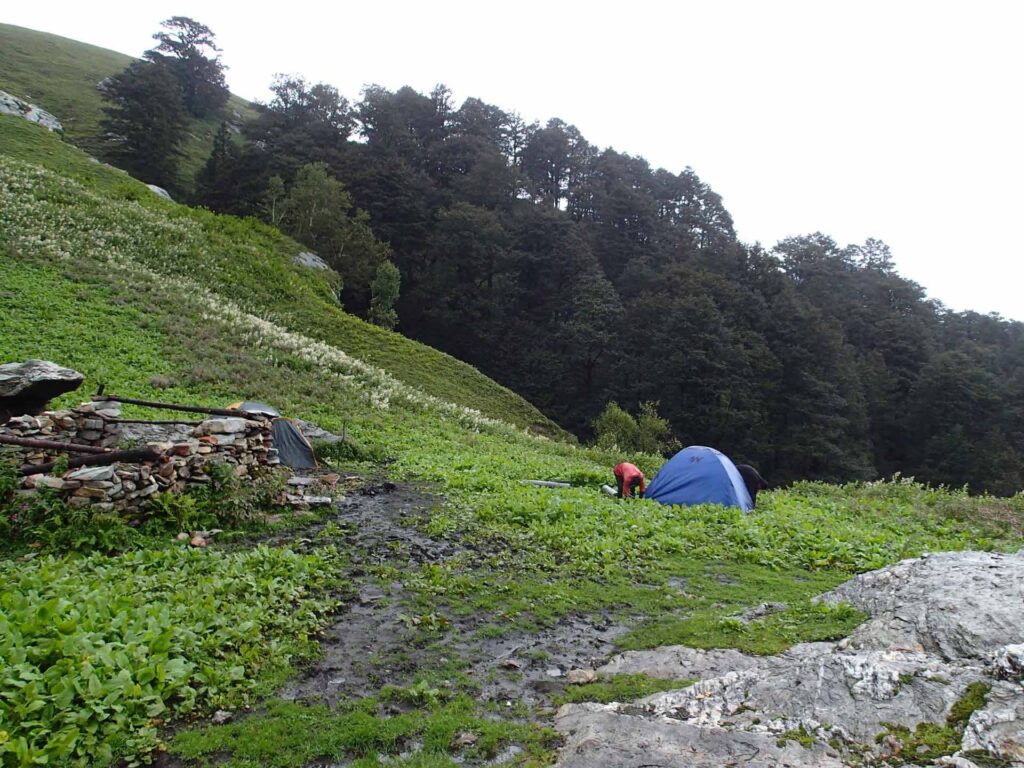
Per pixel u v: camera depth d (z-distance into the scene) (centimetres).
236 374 2248
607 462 2738
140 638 539
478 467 1741
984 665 439
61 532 819
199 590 675
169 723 481
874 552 1016
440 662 600
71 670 472
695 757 400
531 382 7731
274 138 9512
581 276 7994
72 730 431
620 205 9938
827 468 6369
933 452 6838
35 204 3216
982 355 8200
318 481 1351
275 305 3722
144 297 2692
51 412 1059
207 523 959
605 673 579
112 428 1083
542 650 635
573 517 1165
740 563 980
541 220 8762
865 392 7369
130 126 8012
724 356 6347
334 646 626
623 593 808
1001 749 362
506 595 783
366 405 2473
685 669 563
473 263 8669
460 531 1066
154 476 950
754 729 434
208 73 11994
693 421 6312
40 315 2214
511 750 454
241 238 4266
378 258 7650
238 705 510
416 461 1736
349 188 9012
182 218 4081
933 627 495
